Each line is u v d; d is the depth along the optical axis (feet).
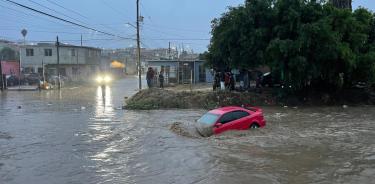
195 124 66.18
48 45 237.25
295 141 57.52
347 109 100.58
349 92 116.26
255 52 107.96
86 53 259.80
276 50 102.47
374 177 40.88
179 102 105.29
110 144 58.29
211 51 122.62
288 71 104.53
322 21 101.09
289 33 105.91
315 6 106.52
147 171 44.19
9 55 272.72
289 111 96.53
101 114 92.58
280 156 49.21
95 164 47.55
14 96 143.43
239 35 108.99
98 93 155.74
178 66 186.29
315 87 116.67
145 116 88.53
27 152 54.29
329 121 78.38
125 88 185.78
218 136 60.29
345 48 102.47
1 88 165.37
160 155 50.85
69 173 44.16
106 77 266.98
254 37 105.91
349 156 49.11
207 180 40.55
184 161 47.70
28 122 80.79
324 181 39.73
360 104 111.14
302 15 105.60
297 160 47.34
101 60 299.99
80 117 87.66
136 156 50.83
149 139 61.00
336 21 105.50
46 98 134.92
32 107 108.17
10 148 56.70
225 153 50.83
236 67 112.57
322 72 108.06
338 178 40.65
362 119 81.46
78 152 53.78
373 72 107.34
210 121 62.54
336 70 108.17
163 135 63.77
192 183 39.78
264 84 126.00
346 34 107.96
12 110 101.60
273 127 67.82
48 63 237.04
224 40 111.24
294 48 100.17
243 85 124.06
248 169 43.98
